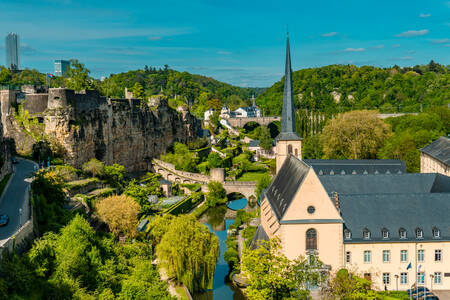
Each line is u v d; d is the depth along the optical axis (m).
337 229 81.81
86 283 69.31
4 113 135.38
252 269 72.94
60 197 94.31
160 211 138.50
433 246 83.44
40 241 70.31
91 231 80.00
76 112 143.12
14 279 59.59
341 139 177.00
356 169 133.75
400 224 84.44
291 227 81.81
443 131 191.00
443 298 80.00
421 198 87.81
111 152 170.12
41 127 135.38
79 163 141.50
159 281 74.94
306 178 81.06
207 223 147.75
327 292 75.75
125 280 74.06
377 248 83.25
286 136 121.00
